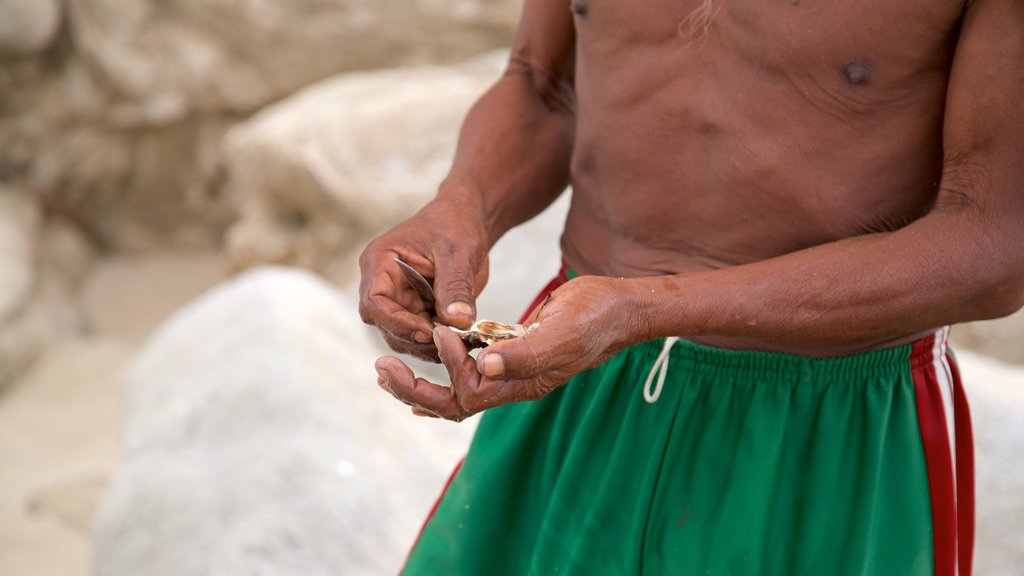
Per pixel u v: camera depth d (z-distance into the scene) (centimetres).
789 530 175
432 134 491
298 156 477
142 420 318
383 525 266
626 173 175
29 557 395
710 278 163
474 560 188
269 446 283
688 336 170
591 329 156
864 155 166
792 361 173
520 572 188
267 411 294
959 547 185
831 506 174
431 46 626
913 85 164
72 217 649
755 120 167
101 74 613
